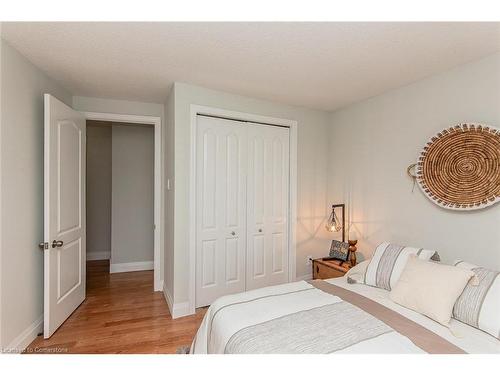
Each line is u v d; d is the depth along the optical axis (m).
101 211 4.82
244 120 3.01
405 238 2.56
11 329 1.89
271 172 3.21
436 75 2.32
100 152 4.80
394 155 2.69
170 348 2.07
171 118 2.75
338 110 3.45
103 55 2.05
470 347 1.25
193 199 2.67
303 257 3.43
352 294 1.86
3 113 1.82
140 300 3.01
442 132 2.23
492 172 1.92
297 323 1.41
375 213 2.89
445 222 2.24
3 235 1.81
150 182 4.29
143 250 4.26
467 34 1.71
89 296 3.12
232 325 1.41
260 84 2.62
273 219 3.24
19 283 1.99
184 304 2.63
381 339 1.27
